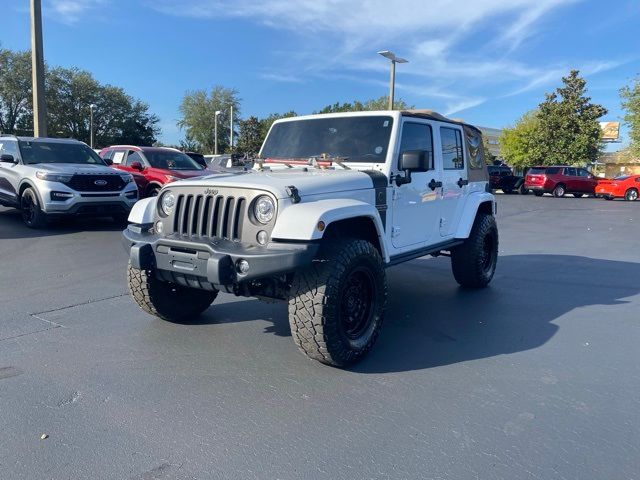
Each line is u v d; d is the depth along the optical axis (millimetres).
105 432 3082
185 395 3578
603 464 2826
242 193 3881
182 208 4145
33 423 3170
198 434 3078
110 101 61031
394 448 2959
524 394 3689
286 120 5707
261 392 3643
